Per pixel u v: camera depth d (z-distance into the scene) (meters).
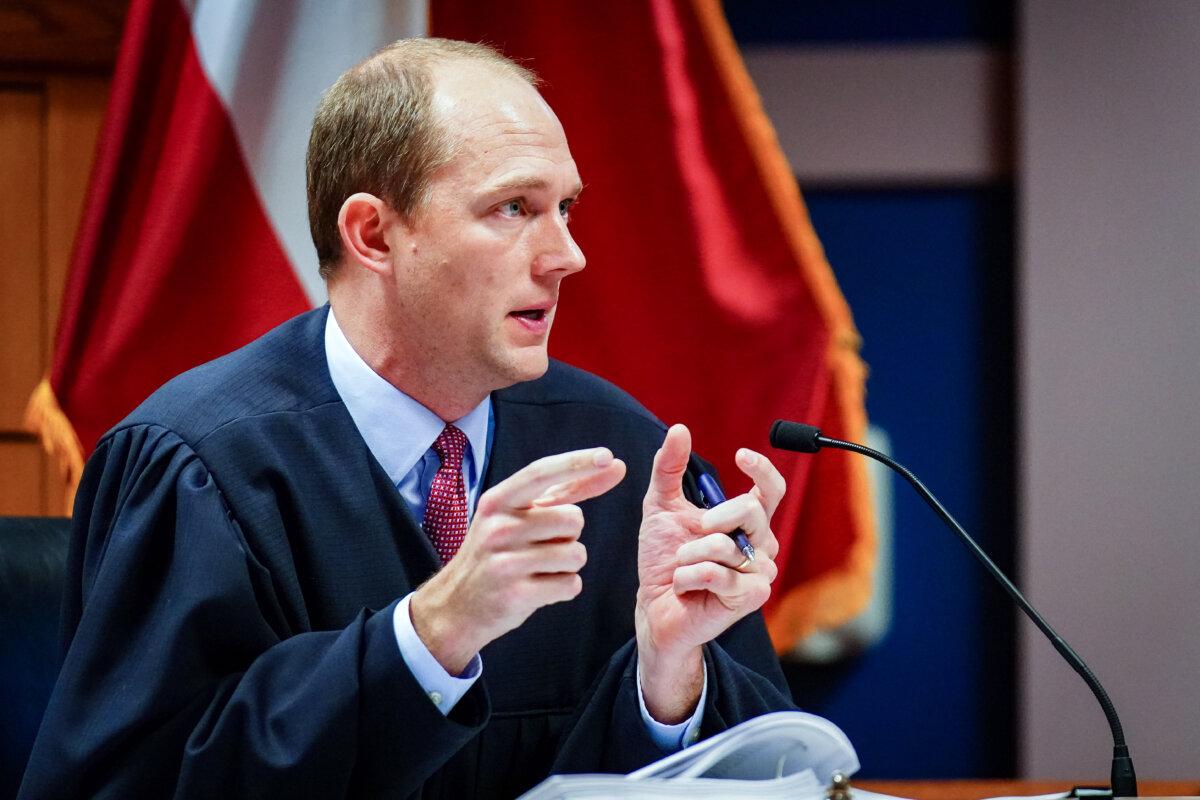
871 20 9.62
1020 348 9.45
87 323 7.74
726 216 8.09
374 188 4.77
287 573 4.70
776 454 7.98
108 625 4.46
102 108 9.61
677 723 4.60
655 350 8.06
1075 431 9.41
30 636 5.38
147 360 7.60
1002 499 9.63
